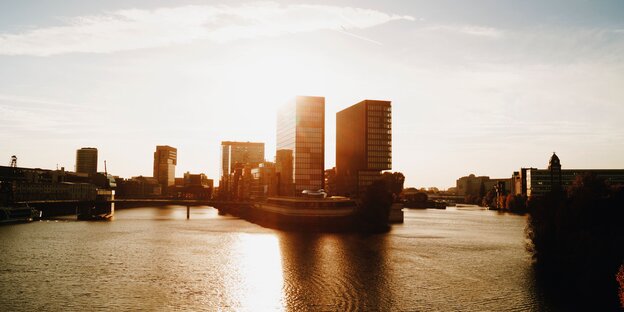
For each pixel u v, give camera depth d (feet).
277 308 270.67
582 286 295.69
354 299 287.69
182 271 367.45
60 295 294.46
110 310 265.13
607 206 330.54
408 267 382.22
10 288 311.06
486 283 325.83
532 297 289.33
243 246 507.71
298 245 515.09
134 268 378.73
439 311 263.90
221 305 276.41
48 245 508.12
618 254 276.00
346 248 490.49
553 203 371.15
